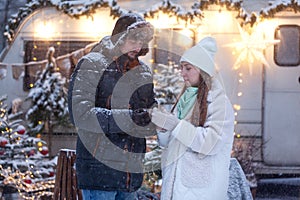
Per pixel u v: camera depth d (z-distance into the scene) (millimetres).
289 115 9352
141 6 9281
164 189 4164
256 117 9367
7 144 8344
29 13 9625
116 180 3922
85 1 9383
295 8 9109
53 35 9586
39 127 9469
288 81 9375
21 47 9680
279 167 9305
